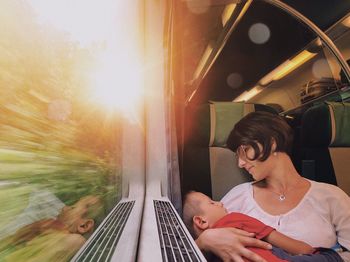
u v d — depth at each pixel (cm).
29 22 45
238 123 140
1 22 36
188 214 123
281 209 120
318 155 143
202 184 137
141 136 154
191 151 142
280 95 300
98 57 97
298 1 199
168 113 145
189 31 223
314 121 146
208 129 140
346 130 141
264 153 132
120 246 67
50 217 48
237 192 131
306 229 113
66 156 60
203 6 193
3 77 36
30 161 42
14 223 36
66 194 58
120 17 133
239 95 356
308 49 231
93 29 89
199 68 266
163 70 161
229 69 314
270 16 226
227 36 234
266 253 99
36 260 40
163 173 150
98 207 87
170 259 61
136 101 156
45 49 52
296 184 127
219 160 139
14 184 36
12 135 37
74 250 57
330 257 105
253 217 119
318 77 228
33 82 46
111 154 118
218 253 98
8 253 34
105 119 109
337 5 188
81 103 77
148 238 76
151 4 166
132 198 134
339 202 120
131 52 147
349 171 139
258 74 315
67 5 65
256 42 260
